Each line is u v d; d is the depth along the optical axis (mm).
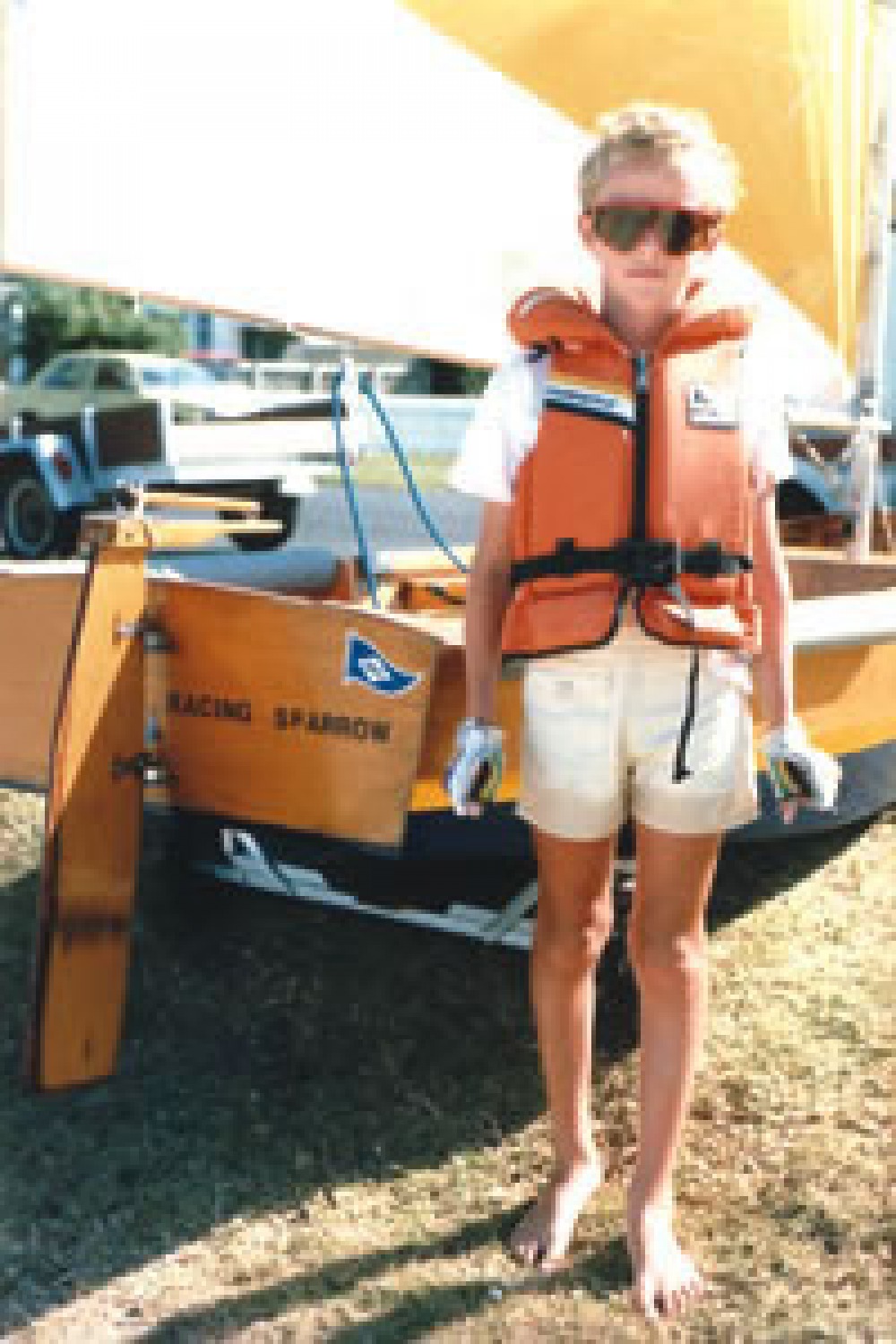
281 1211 2229
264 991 2904
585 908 2141
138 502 2951
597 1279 2066
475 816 2148
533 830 2158
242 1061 2656
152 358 11391
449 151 3217
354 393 3295
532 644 1999
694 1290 2025
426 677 2234
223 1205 2242
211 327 22531
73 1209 2225
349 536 8688
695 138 1950
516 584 2043
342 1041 2732
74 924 2314
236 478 7406
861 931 3221
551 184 3389
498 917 2709
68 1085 2346
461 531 8953
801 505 6543
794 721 2066
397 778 2279
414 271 3172
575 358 1982
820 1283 2059
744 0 3434
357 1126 2461
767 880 3502
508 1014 2840
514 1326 1963
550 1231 2129
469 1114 2506
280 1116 2486
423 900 2859
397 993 2912
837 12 3521
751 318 2020
